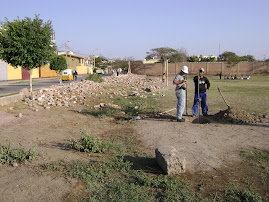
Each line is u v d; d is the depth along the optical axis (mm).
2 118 7992
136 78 38000
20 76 37250
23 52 12000
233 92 16812
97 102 12367
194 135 6281
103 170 4270
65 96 13203
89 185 3738
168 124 7516
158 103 12203
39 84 26125
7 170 4262
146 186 3762
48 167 4332
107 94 15672
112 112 9641
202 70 8594
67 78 33969
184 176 4055
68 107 10688
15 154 4637
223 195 3484
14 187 3662
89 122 8086
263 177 3988
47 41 12883
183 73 7727
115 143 5832
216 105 11234
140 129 7055
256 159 4711
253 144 5562
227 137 6090
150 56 59125
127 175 4109
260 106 10727
